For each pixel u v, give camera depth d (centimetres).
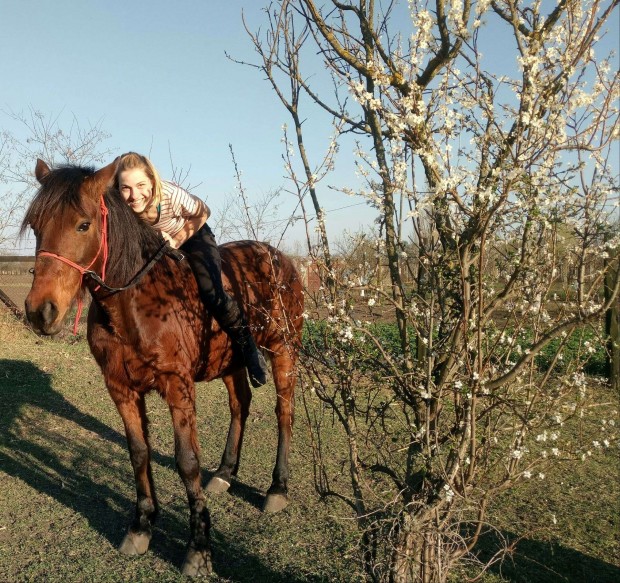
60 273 312
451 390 256
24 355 870
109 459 544
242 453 563
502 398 245
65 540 393
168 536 402
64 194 316
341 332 253
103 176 326
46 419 641
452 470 250
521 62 216
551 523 427
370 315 272
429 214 248
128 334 352
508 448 272
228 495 472
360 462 285
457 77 238
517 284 254
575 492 482
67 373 809
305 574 351
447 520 255
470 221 237
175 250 379
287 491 455
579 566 374
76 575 351
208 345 402
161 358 356
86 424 638
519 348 263
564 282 259
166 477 502
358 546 282
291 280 497
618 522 433
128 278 345
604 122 221
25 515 425
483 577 352
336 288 259
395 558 256
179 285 375
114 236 338
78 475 503
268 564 365
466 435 247
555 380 307
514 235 252
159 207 374
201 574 353
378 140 267
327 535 402
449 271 245
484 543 397
